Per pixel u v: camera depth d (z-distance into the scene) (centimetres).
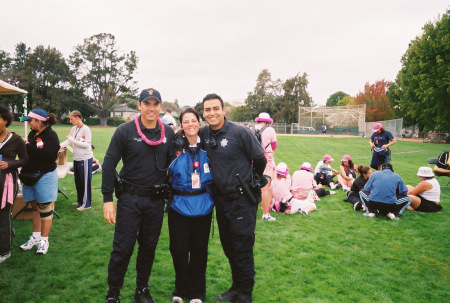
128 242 284
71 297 313
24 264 381
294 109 6875
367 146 2373
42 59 6241
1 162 347
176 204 295
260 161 302
